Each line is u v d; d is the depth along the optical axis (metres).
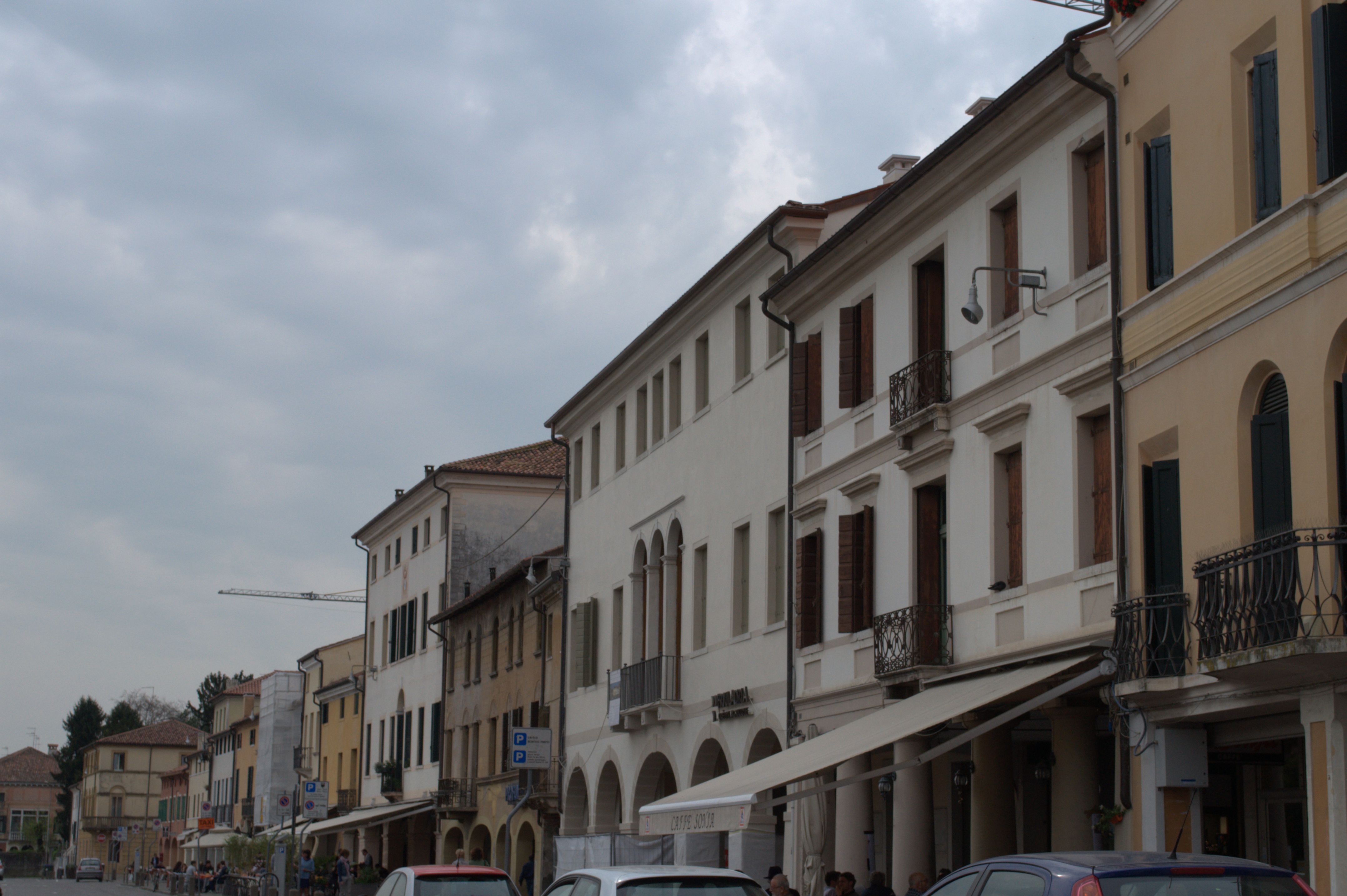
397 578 62.66
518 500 56.38
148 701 189.12
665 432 34.59
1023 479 20.02
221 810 99.75
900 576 23.22
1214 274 16.08
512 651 46.44
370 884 45.88
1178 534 16.61
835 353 26.17
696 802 20.08
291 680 86.44
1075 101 19.06
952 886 9.41
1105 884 8.08
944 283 22.69
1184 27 17.00
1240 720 15.97
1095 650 17.75
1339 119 14.18
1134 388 17.58
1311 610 13.77
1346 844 13.55
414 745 57.72
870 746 18.53
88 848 137.50
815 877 24.53
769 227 28.06
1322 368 14.09
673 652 33.16
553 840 39.53
